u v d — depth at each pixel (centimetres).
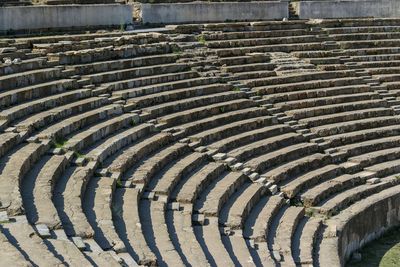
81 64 2472
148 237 1675
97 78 2433
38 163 1842
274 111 2698
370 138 2728
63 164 1866
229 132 2481
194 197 2012
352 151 2622
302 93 2819
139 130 2258
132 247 1548
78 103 2255
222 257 1703
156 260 1488
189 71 2734
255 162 2359
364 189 2438
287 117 2683
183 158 2250
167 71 2683
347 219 2234
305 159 2492
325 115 2767
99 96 2366
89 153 2008
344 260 2164
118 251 1480
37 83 2275
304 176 2411
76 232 1495
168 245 1630
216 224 1923
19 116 2047
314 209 2269
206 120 2480
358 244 2291
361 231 2305
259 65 2911
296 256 1939
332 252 2017
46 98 2200
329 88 2906
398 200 2464
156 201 1925
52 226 1468
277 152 2467
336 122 2752
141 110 2388
